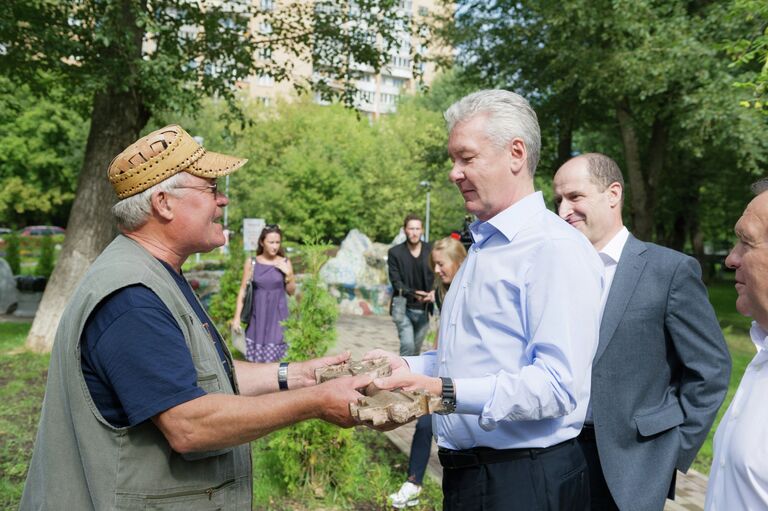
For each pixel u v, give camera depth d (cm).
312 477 399
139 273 159
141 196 172
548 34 1371
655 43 1098
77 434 154
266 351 660
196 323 171
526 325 183
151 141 173
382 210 3912
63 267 852
